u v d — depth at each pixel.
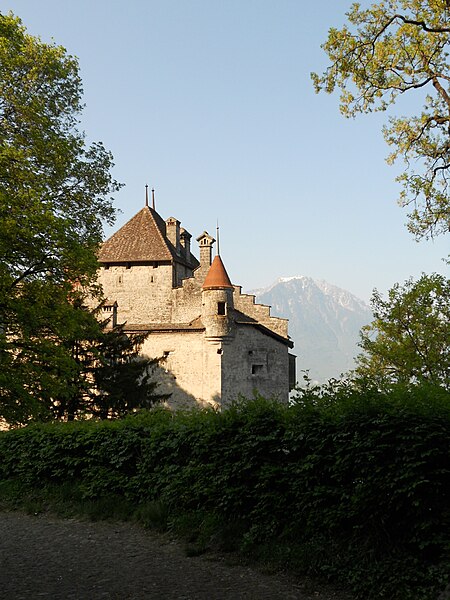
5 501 13.46
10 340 21.23
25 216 17.92
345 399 7.68
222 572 7.57
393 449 6.91
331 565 7.04
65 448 13.23
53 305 20.00
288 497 8.29
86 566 8.05
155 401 30.72
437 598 5.88
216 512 9.34
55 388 19.52
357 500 7.01
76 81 22.08
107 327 39.88
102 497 12.00
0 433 15.70
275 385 41.44
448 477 6.68
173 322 44.66
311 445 8.01
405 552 6.68
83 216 21.89
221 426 9.66
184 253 51.56
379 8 18.06
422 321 22.55
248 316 42.53
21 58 19.03
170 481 10.54
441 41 17.77
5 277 18.06
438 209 19.27
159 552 8.73
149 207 51.59
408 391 7.41
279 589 6.82
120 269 47.28
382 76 18.36
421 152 19.11
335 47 18.47
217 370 38.94
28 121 19.56
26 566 8.09
